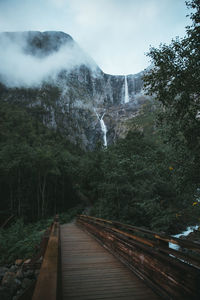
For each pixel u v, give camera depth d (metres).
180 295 3.17
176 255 3.39
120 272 5.07
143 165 17.80
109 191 19.14
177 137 6.25
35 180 37.59
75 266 5.63
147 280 4.27
